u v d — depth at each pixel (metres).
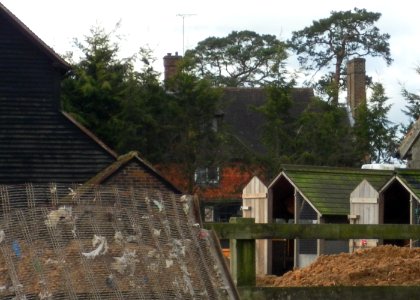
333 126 79.19
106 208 15.91
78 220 15.52
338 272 23.11
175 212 17.05
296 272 25.55
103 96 72.06
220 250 17.33
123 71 74.19
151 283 15.52
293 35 129.25
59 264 14.86
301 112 86.25
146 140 72.81
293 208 50.50
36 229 15.09
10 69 48.53
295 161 77.00
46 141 48.69
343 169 50.12
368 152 80.62
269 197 50.09
